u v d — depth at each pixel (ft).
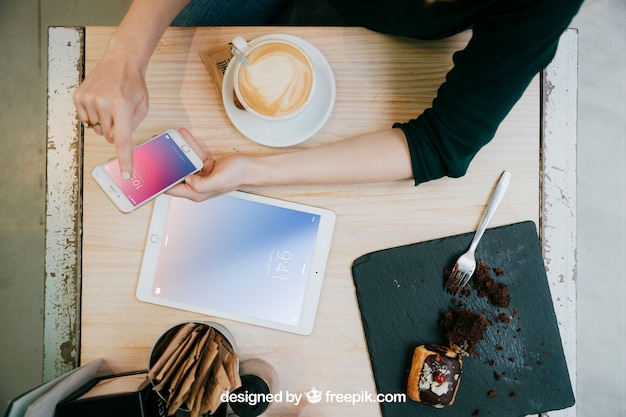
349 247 2.92
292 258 2.89
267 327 2.87
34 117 5.05
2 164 5.06
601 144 5.10
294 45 2.54
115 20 5.07
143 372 2.79
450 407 2.89
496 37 2.31
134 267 2.89
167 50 2.88
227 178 2.65
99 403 2.34
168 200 2.88
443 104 2.63
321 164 2.77
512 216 2.94
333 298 2.91
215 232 2.89
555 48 2.37
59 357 2.98
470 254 2.88
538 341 2.90
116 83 2.45
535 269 2.92
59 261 2.97
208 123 2.91
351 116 2.94
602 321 5.05
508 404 2.88
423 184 2.92
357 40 2.91
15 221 5.05
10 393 4.91
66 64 2.93
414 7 2.58
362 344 2.90
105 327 2.88
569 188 2.96
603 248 5.08
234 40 2.51
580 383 5.02
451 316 2.85
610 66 5.13
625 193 5.09
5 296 5.00
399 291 2.90
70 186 2.95
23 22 5.09
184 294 2.87
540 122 2.96
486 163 2.93
